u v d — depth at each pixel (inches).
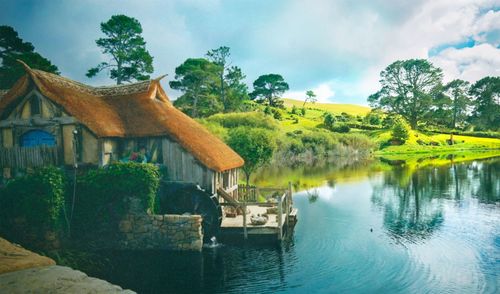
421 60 4601.4
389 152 3599.9
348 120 4958.2
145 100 944.3
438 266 676.7
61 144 828.0
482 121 4901.6
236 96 3617.1
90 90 1005.2
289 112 5088.6
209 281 604.4
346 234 892.6
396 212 1127.6
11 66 1660.9
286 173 2185.0
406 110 4670.3
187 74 3065.9
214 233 826.8
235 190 1072.8
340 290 573.6
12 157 846.5
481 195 1370.6
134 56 2257.6
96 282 274.5
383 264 687.1
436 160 2783.0
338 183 1736.0
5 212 674.8
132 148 884.0
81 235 734.5
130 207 751.7
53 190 684.7
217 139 1078.4
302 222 1021.8
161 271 647.8
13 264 305.4
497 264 684.1
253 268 666.8
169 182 850.1
